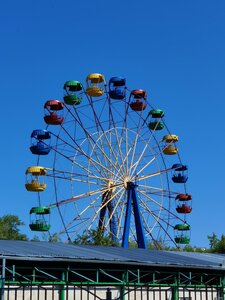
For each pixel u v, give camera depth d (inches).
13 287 1268.5
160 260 1502.2
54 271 1413.6
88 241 2583.7
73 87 2581.2
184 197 2805.1
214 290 1640.0
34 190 2539.4
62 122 2573.8
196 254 1815.9
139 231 2593.5
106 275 1445.6
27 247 1398.9
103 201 2628.0
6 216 4156.0
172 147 2849.4
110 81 2655.0
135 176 2689.5
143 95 2716.5
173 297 1520.7
